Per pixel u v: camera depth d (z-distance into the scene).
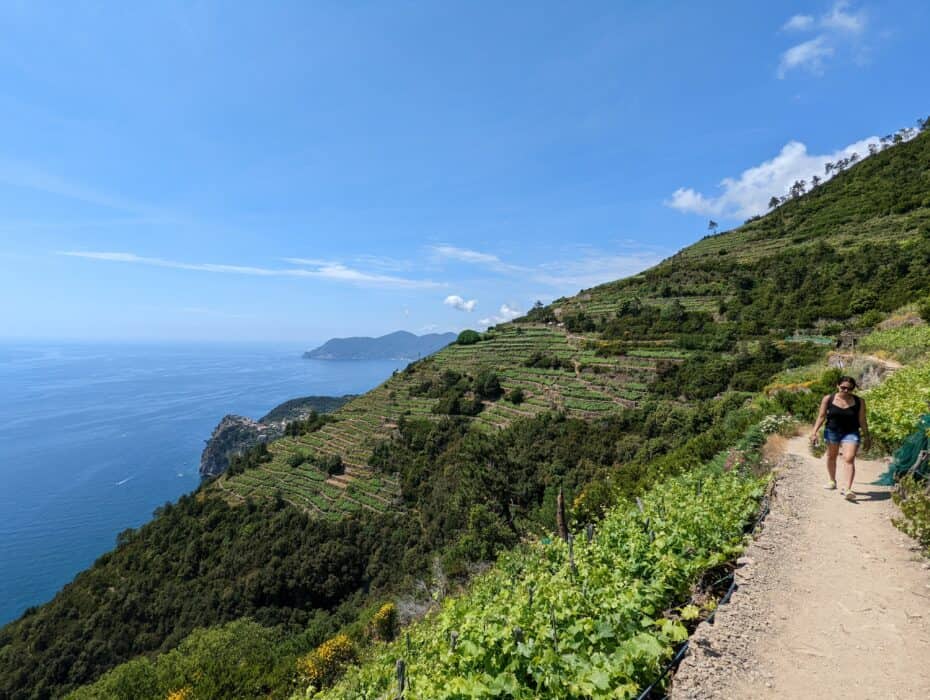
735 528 6.64
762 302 60.97
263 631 28.14
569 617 4.75
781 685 3.76
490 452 46.78
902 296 46.59
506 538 32.56
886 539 6.26
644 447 37.22
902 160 91.56
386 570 43.25
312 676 18.84
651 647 3.73
